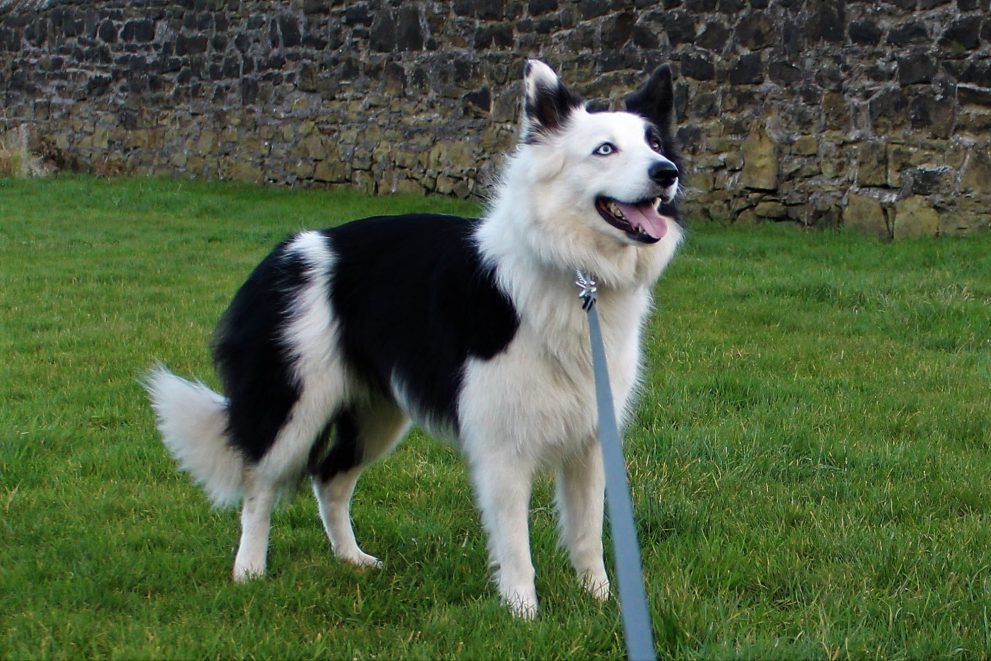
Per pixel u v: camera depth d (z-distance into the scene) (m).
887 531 4.81
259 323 4.46
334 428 4.73
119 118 21.48
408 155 17.62
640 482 5.57
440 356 4.09
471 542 4.90
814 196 13.63
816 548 4.69
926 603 4.07
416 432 6.37
